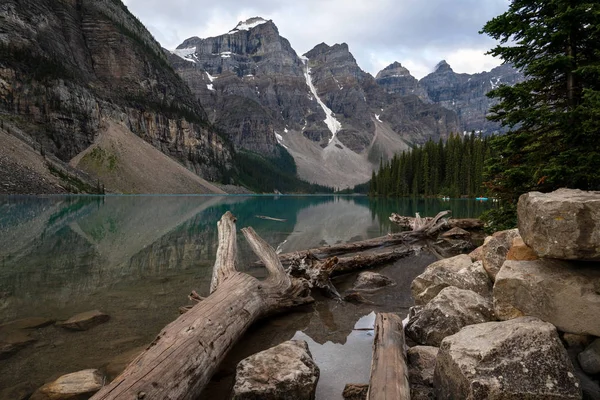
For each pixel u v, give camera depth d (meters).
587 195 4.05
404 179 102.50
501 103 10.24
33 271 9.69
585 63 9.20
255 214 33.78
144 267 10.36
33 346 4.96
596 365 3.55
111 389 2.99
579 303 3.68
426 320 5.50
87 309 6.59
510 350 3.28
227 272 7.29
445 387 3.58
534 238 4.16
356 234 19.03
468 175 85.06
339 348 5.32
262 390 3.67
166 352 3.68
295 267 9.15
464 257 8.47
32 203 42.44
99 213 30.38
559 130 9.34
